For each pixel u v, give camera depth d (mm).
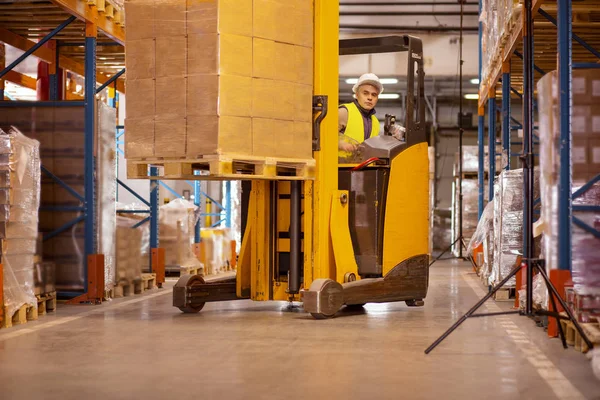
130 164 7098
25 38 10656
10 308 6887
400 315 7688
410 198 8133
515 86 14969
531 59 5812
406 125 8141
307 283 7668
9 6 9234
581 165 6348
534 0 8008
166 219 13180
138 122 7023
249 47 6887
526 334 6383
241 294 8219
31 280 7379
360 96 8492
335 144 7672
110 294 9570
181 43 6840
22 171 7195
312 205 7637
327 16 7602
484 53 14711
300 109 7328
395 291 7996
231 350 5504
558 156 6137
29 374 4637
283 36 7141
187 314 7754
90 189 9141
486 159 18609
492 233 11367
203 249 14625
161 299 9617
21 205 7195
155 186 11797
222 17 6727
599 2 8680
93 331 6547
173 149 6855
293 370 4746
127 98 7070
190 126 6781
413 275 8227
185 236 13234
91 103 9180
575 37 9016
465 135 25250
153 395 4055
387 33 22672
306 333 6371
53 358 5195
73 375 4602
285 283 7949
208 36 6738
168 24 6887
